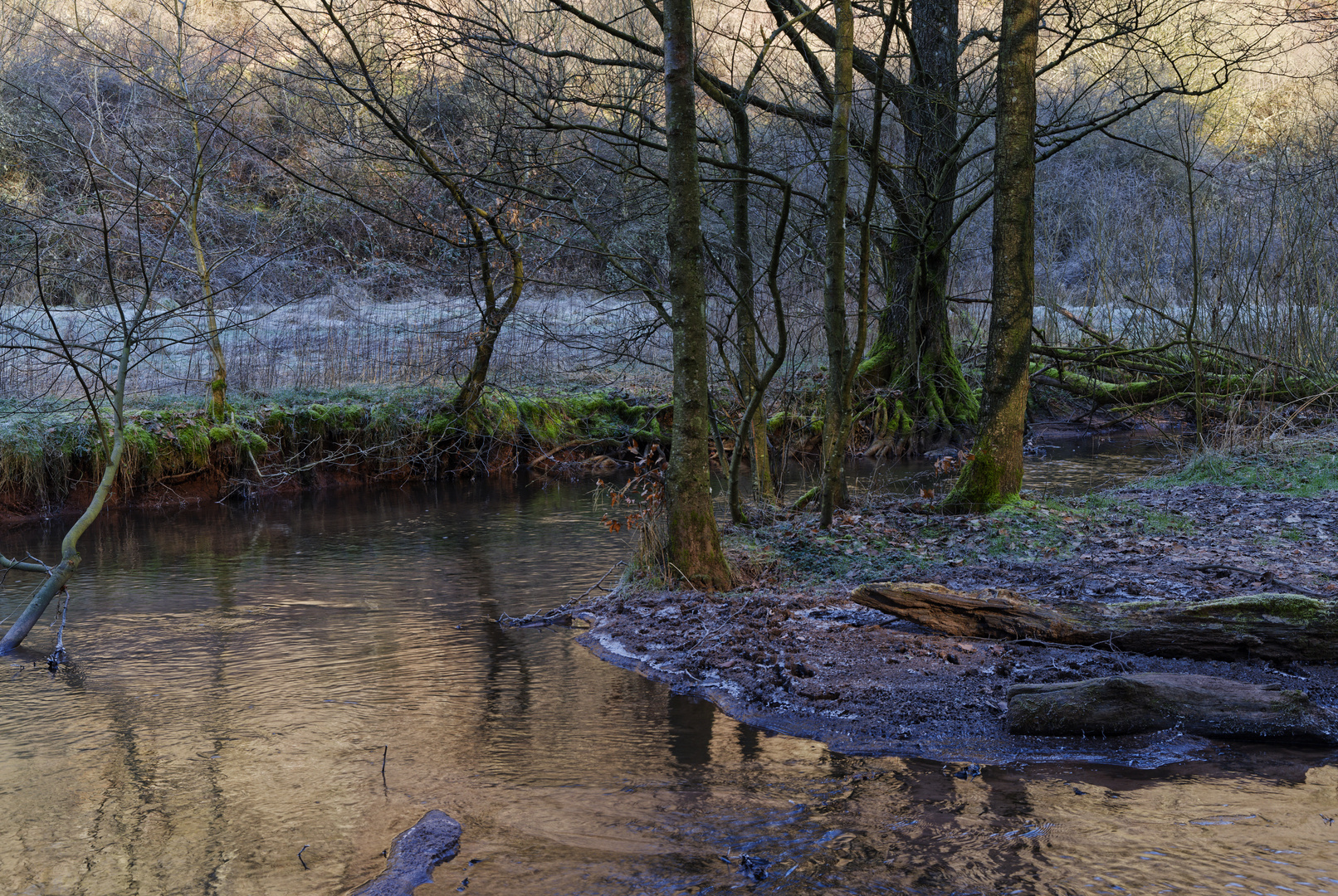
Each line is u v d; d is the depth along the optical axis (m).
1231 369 16.92
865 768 4.86
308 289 20.14
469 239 15.76
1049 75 25.34
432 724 5.58
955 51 14.73
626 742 5.28
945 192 16.86
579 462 16.52
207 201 19.03
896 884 3.74
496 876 3.87
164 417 13.54
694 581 7.82
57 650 6.99
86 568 9.73
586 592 8.55
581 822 4.33
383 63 11.47
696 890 3.73
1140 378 19.66
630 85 12.08
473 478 15.67
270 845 4.20
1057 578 7.47
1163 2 13.48
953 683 5.76
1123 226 22.31
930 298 17.75
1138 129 26.25
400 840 4.13
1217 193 22.38
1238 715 5.16
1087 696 5.20
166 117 18.44
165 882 3.91
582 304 19.30
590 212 12.34
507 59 9.86
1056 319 20.70
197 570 9.64
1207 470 12.09
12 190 17.75
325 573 9.47
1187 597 6.89
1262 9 15.14
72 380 13.88
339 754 5.18
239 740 5.40
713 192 11.89
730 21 14.50
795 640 6.51
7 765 5.10
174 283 17.84
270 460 14.20
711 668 6.30
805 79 15.49
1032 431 19.44
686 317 7.73
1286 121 24.97
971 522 9.22
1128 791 4.53
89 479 12.70
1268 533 8.86
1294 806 4.34
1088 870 3.81
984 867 3.86
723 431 14.57
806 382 17.08
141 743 5.37
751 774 4.81
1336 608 5.82
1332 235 17.17
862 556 8.41
